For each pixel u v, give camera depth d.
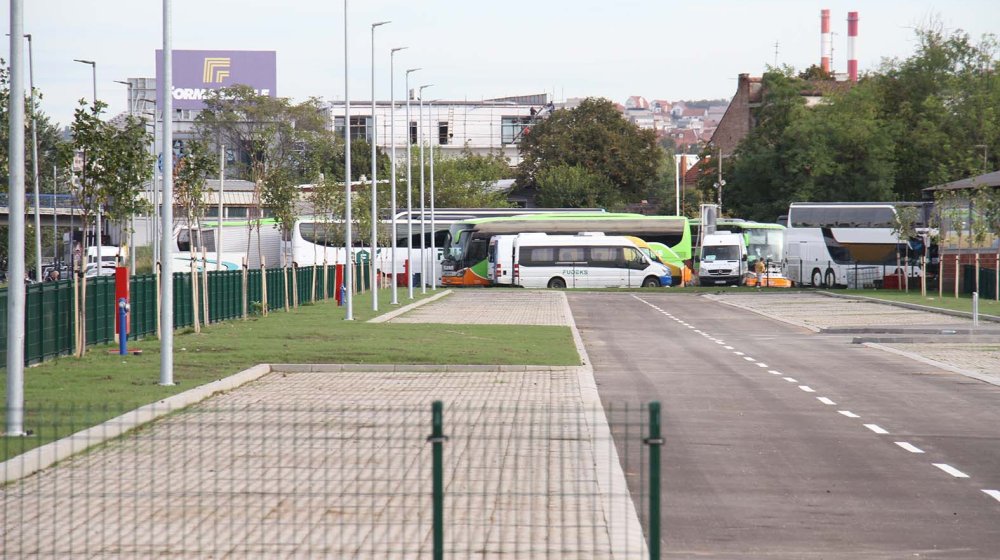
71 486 13.95
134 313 42.09
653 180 173.50
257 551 11.95
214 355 35.66
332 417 22.20
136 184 39.19
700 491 16.22
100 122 38.56
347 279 57.09
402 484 14.95
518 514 13.79
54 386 26.81
